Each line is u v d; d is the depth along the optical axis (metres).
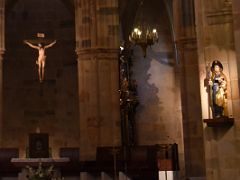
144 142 43.09
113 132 33.78
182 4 32.47
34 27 44.75
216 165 20.73
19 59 44.12
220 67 20.86
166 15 44.66
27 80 44.00
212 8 21.61
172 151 31.23
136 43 37.69
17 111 43.47
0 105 34.69
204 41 21.58
